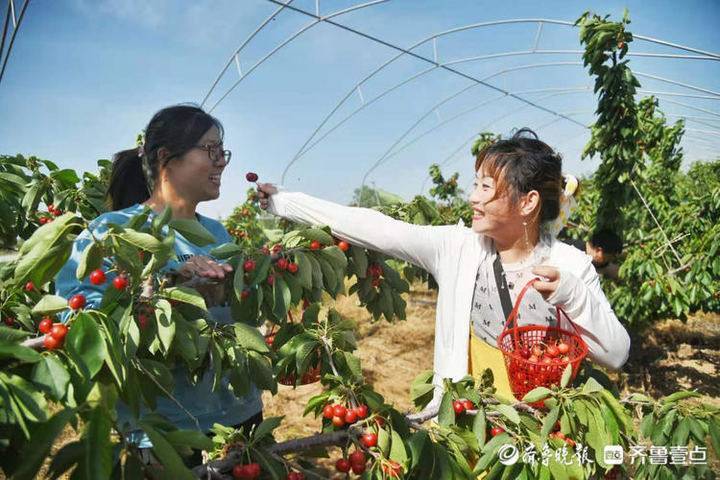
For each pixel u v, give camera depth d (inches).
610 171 207.9
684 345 305.4
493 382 76.2
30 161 147.1
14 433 43.6
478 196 77.2
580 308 68.7
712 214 246.4
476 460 72.4
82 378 44.0
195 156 76.7
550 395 66.2
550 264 78.7
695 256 219.6
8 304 76.6
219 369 63.0
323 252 86.3
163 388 53.6
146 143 78.5
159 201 80.6
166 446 43.9
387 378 252.4
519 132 83.7
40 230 49.5
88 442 38.8
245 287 80.0
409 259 90.5
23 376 45.3
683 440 71.2
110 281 66.4
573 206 91.0
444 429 64.9
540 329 75.6
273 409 214.1
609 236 185.6
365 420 65.3
